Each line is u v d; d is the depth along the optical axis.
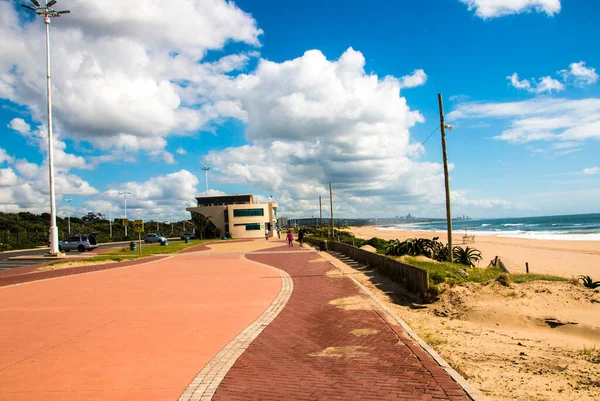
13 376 5.89
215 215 80.38
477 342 8.14
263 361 6.39
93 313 10.27
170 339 7.75
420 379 5.50
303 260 24.77
